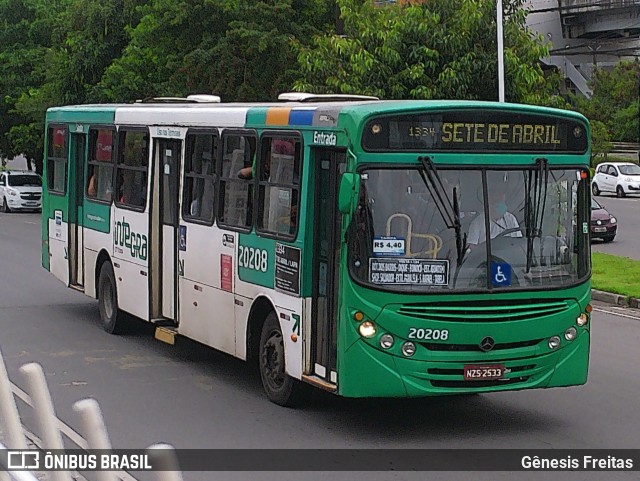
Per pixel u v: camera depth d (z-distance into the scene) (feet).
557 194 36.65
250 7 111.96
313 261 37.29
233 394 42.50
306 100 43.91
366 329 34.06
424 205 34.71
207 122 45.75
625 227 134.92
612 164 196.65
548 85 87.56
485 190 35.37
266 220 40.47
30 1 184.24
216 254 44.57
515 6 87.71
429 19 84.33
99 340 54.90
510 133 35.86
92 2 145.79
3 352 51.31
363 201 34.19
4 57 182.60
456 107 35.12
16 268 86.89
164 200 50.55
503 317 34.94
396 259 34.30
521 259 35.58
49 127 65.62
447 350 34.47
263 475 31.12
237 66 111.75
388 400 41.73
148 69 130.21
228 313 43.62
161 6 115.65
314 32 115.14
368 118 34.24
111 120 56.03
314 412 39.45
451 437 35.88
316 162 37.24
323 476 31.01
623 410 40.24
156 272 50.98
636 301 72.28
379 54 84.69
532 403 41.42
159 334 50.19
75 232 61.67
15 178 174.81
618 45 273.54
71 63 149.07
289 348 38.37
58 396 41.88
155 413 39.14
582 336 36.81
